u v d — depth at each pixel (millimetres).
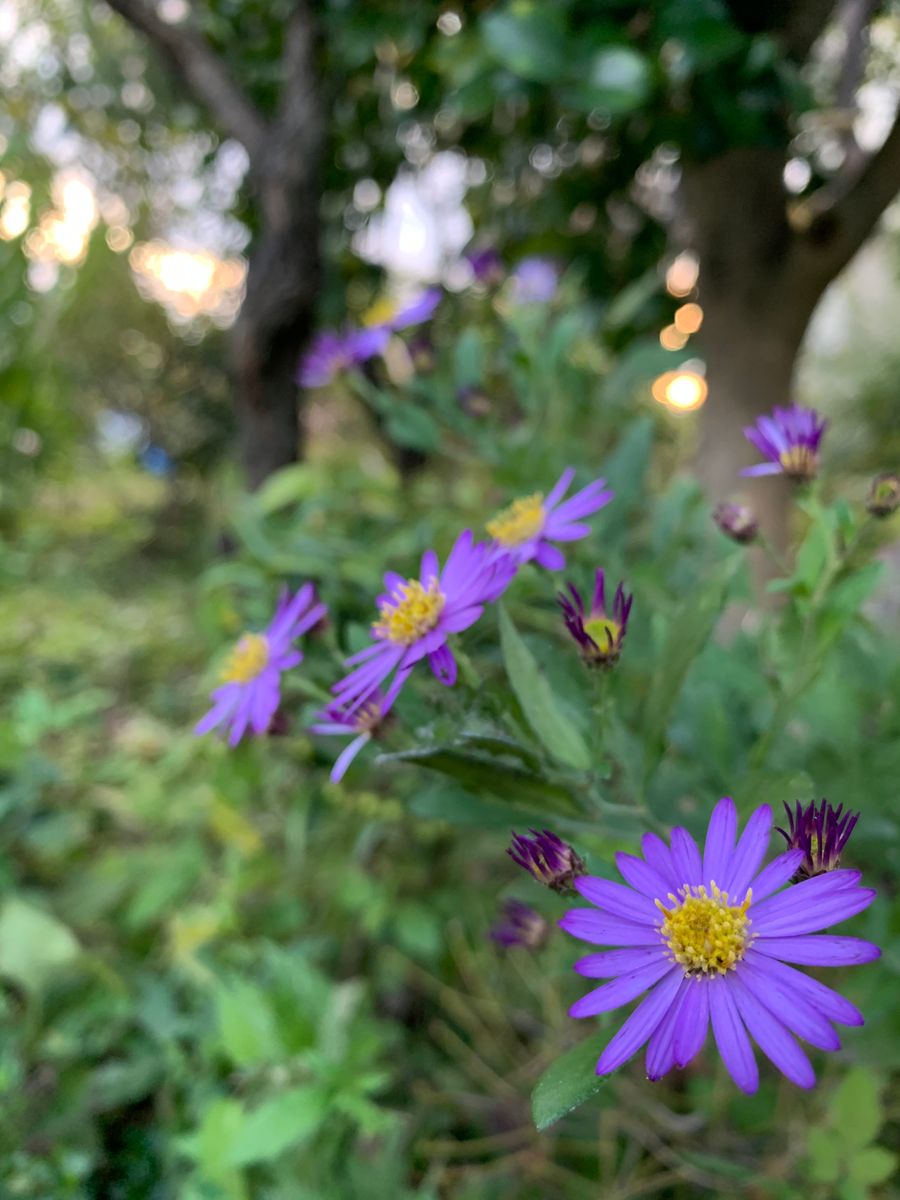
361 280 695
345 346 341
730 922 121
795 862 126
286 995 242
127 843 388
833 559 194
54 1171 224
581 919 130
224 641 387
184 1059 266
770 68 362
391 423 337
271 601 342
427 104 535
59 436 733
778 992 117
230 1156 203
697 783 232
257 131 533
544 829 176
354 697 187
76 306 818
